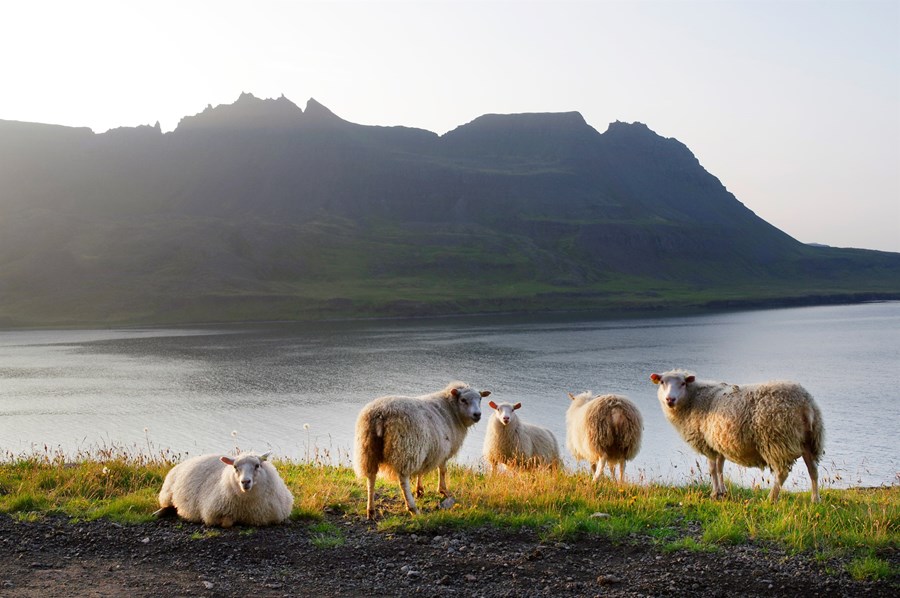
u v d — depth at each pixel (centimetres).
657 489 1249
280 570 859
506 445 1539
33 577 823
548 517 1048
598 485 1250
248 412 5884
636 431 1398
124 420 5612
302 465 1605
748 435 1146
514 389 6719
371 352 10519
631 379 7306
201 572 848
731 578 814
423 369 8369
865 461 3928
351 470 1546
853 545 887
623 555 902
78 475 1279
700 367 8350
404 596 782
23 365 9562
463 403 1239
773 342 11738
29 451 4444
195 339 13625
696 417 1252
